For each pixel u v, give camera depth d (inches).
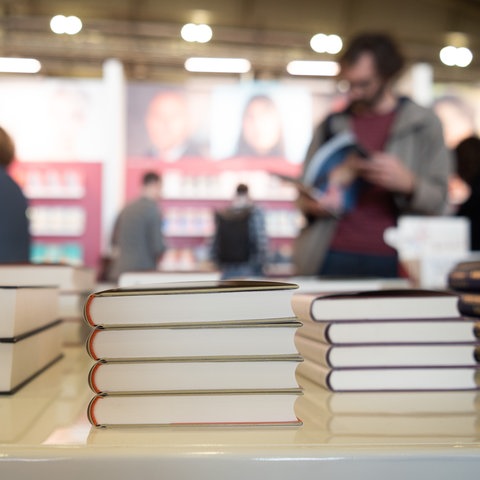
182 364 16.0
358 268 89.9
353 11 339.6
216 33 337.7
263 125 343.0
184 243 324.5
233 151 341.4
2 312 21.0
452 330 22.0
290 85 359.3
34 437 14.7
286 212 327.6
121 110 333.7
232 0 328.8
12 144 77.2
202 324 16.4
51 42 329.4
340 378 21.7
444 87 363.3
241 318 16.4
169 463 13.5
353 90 94.1
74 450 13.6
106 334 16.3
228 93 343.9
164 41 338.0
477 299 30.6
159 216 196.5
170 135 340.5
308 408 18.6
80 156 325.4
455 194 312.5
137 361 15.9
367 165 85.7
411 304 22.0
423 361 21.9
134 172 333.7
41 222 314.0
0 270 38.8
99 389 16.0
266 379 16.0
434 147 94.4
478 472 13.9
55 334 30.2
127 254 192.5
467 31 353.7
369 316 22.0
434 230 85.7
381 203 91.0
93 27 328.2
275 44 342.0
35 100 325.1
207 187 329.4
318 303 22.0
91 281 47.6
